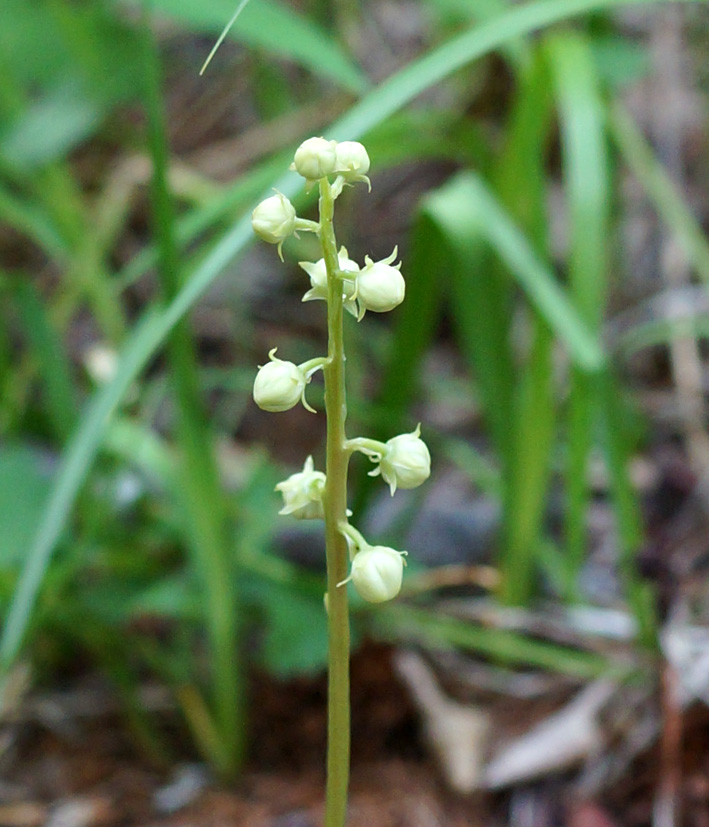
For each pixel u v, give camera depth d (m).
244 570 0.31
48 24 0.40
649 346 0.46
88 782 0.31
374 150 0.35
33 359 0.39
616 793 0.29
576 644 0.33
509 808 0.30
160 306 0.27
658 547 0.31
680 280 0.45
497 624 0.33
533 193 0.32
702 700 0.29
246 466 0.42
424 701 0.32
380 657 0.33
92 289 0.38
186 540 0.30
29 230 0.38
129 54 0.39
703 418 0.42
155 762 0.31
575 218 0.29
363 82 0.32
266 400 0.17
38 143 0.37
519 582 0.32
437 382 0.46
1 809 0.30
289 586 0.31
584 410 0.30
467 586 0.36
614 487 0.31
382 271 0.17
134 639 0.31
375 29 0.60
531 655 0.31
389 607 0.32
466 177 0.31
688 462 0.41
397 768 0.31
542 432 0.31
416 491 0.36
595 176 0.29
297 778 0.31
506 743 0.31
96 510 0.30
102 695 0.33
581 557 0.35
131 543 0.32
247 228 0.24
